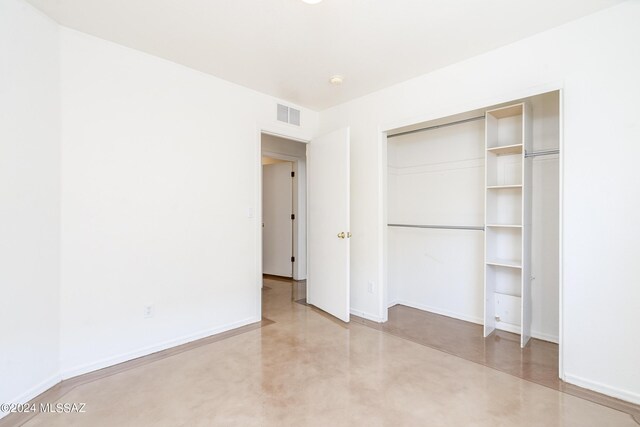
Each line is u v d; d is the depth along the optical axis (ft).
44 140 6.66
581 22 6.84
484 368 7.68
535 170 9.45
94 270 7.55
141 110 8.30
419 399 6.40
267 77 9.87
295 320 11.23
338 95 11.40
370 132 11.15
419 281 12.62
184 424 5.65
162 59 8.68
